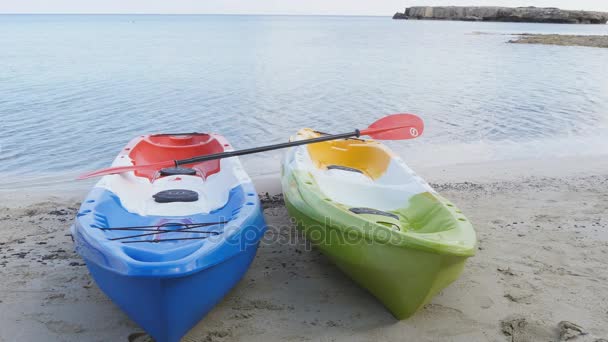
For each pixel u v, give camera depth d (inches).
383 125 208.1
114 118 408.5
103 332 126.6
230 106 464.4
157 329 116.4
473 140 364.2
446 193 241.8
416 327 132.7
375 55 999.6
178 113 431.8
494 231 195.2
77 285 148.5
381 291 135.3
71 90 525.7
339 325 133.1
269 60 864.3
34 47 1070.4
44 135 352.5
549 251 177.5
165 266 107.0
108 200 152.9
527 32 2181.3
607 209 221.0
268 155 313.0
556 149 342.0
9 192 239.5
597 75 722.2
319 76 677.3
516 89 591.5
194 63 796.0
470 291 150.3
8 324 128.3
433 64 849.5
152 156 221.8
